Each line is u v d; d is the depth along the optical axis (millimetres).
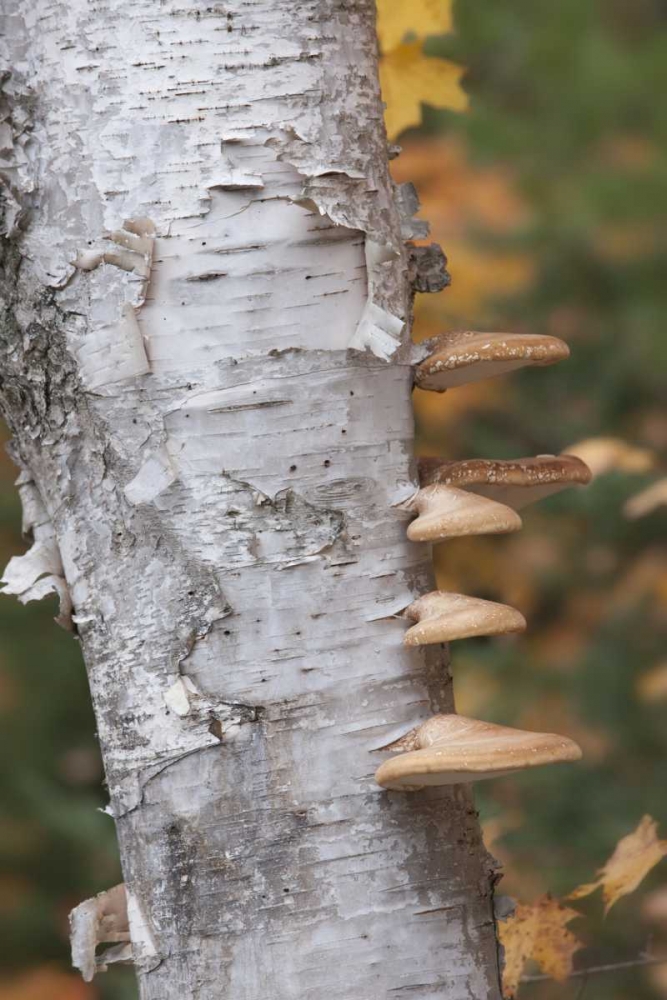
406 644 2689
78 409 2709
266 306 2684
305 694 2682
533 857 4086
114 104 2682
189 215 2678
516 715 4609
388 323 2713
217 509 2682
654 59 5660
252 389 2682
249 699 2678
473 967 2699
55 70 2689
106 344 2686
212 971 2672
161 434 2686
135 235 2678
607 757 4508
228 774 2678
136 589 2697
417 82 3330
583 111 5555
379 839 2682
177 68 2678
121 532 2699
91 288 2689
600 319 5512
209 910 2676
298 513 2688
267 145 2686
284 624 2682
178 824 2684
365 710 2689
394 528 2713
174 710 2684
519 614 2676
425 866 2691
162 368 2684
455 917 2697
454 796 2717
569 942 2992
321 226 2695
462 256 4672
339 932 2670
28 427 2744
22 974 4395
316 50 2701
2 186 2703
